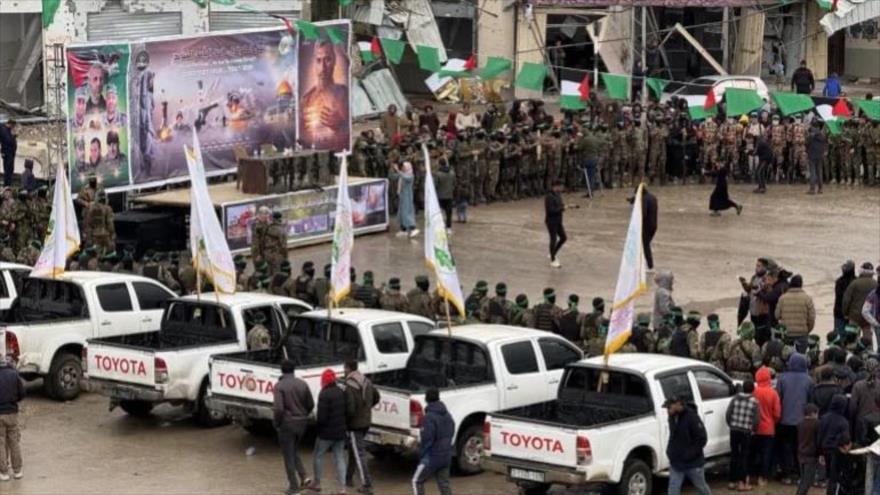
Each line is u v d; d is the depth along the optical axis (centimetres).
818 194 4962
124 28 5278
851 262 3259
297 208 4166
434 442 2345
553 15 6388
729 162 5112
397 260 4034
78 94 3944
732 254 4112
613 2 5912
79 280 3081
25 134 4934
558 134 4900
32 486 2517
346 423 2472
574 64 6444
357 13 5975
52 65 4700
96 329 3058
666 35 6500
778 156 5116
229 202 3991
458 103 6209
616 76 4722
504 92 6306
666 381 2456
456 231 4394
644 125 5106
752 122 5116
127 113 4066
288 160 4162
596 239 4306
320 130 4550
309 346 2806
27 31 5419
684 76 6656
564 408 2489
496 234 4362
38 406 3011
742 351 2753
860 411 2448
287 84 4444
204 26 5466
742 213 4653
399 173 4394
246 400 2661
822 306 3600
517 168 4819
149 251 3825
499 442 2394
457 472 2598
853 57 7056
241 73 4325
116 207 4200
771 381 2612
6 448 2553
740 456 2517
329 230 4253
